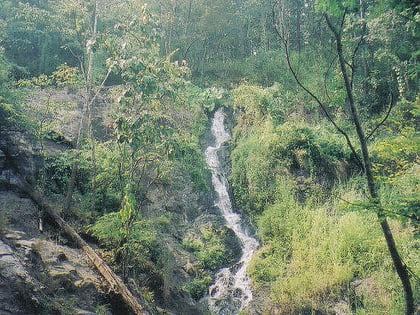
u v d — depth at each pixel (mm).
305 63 23031
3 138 12031
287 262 12797
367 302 10555
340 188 14594
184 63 11461
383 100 18516
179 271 12508
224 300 12359
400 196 7730
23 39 20000
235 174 16625
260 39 28078
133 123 10062
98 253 10438
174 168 12734
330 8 6820
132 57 10242
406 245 11398
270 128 16953
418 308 9734
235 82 23688
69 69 12891
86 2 13164
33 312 7430
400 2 6574
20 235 9492
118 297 9117
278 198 14930
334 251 12117
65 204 11398
